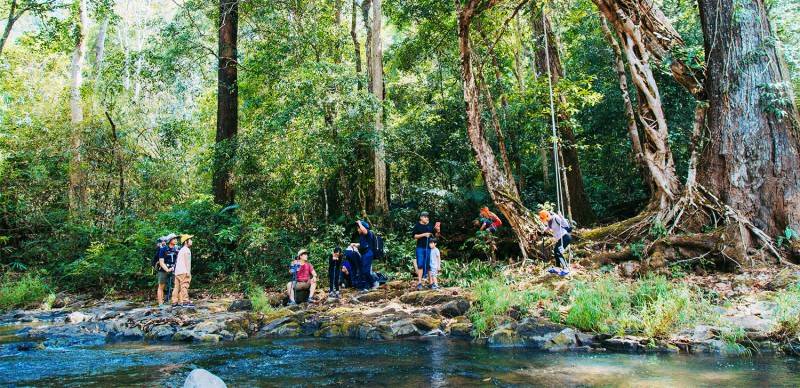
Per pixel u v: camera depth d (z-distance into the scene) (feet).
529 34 54.54
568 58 61.57
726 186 32.01
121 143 56.34
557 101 47.11
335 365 17.81
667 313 19.95
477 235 41.96
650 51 36.11
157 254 35.37
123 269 42.04
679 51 34.76
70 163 55.06
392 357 18.83
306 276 32.32
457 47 56.65
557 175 39.93
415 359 18.37
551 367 16.49
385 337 22.75
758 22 32.17
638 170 54.85
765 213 30.63
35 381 16.39
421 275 32.40
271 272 41.01
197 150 65.05
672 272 29.66
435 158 61.05
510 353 18.95
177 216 44.16
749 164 31.42
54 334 26.32
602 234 36.58
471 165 60.03
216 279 44.09
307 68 44.75
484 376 15.67
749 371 15.14
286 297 33.01
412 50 59.57
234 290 40.47
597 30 57.31
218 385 12.88
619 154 59.00
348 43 60.54
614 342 19.22
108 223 53.26
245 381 15.88
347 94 44.04
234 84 52.90
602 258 33.22
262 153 44.88
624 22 35.60
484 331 21.90
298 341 22.99
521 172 58.18
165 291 41.78
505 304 23.81
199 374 12.89
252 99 53.36
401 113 67.92
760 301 22.49
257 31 52.60
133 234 45.34
